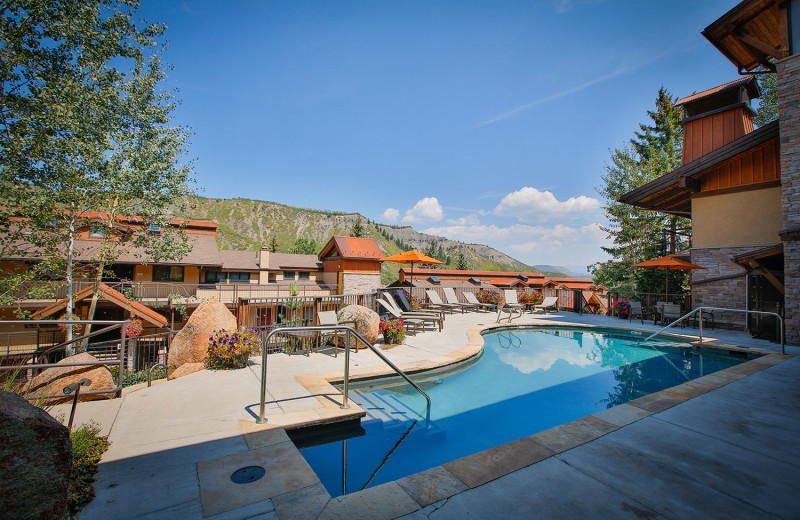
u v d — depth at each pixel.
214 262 24.08
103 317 18.81
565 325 12.31
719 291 11.62
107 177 11.56
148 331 19.12
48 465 1.68
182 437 3.20
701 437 3.31
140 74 12.86
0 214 9.01
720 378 5.45
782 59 9.35
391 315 9.93
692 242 12.41
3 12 7.82
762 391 4.80
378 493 2.34
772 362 6.60
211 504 2.19
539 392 5.69
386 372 5.91
